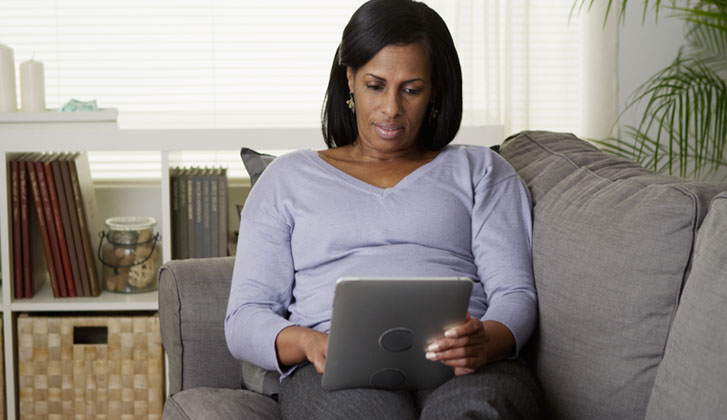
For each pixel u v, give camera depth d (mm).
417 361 1181
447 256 1443
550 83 2674
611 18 2627
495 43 2480
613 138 2662
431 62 1513
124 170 2594
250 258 1479
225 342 1572
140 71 2592
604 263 1232
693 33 2631
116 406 2148
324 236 1442
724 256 1022
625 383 1171
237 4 2590
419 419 1142
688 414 993
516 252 1440
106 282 2262
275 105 2643
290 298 1504
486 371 1214
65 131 2066
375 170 1520
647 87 2670
